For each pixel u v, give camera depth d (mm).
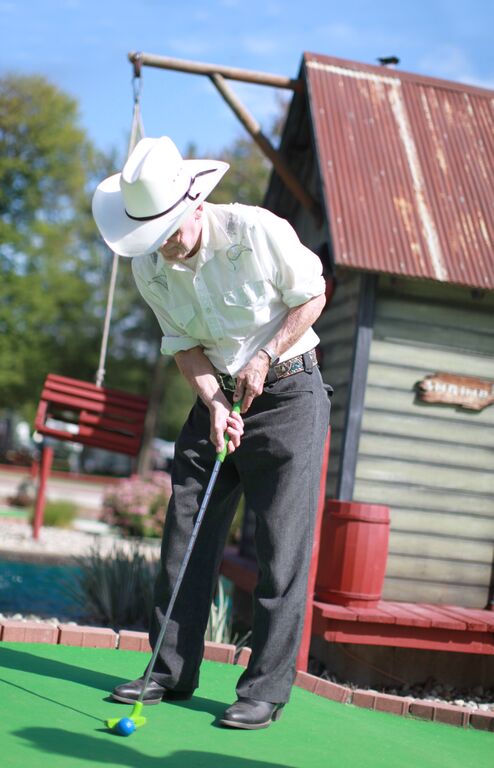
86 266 37062
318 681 5020
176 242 3604
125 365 38531
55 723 3467
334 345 8172
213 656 5137
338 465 7469
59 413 10336
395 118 8336
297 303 3736
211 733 3619
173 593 3645
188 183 3553
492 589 7531
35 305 34281
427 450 7551
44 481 13672
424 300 7605
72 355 38062
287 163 9000
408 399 7539
